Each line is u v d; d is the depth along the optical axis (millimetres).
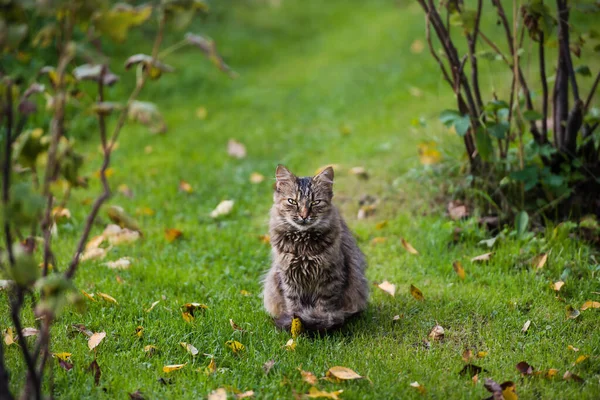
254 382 3754
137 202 6980
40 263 5328
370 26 14922
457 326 4547
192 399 3541
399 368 3955
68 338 4215
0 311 4504
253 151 8594
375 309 4863
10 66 8859
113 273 5312
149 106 2758
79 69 2830
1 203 2695
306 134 9180
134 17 2650
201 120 9805
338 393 3551
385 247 5977
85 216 6594
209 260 5758
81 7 2590
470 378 3859
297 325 4355
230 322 4465
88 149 8609
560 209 5797
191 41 2934
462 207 6020
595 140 5926
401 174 7238
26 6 2535
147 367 3881
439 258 5598
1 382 2711
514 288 4961
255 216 6836
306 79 11797
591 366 3939
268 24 15203
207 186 7469
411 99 9977
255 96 10898
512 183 5773
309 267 4594
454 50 5719
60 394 3551
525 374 3871
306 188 4625
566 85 5707
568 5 5473
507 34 5668
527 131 6777
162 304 4770
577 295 4887
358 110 9938
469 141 5938
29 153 2766
